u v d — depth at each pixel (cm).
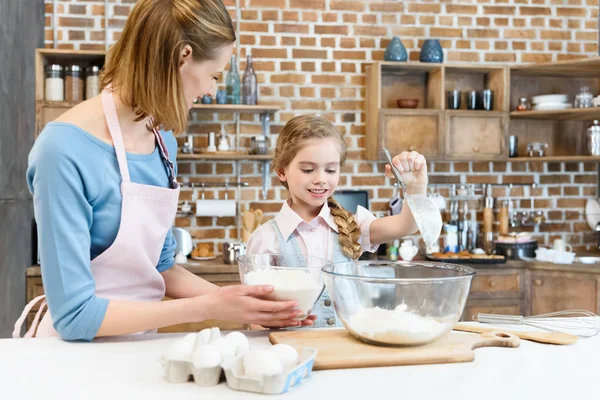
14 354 109
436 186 396
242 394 90
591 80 405
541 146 381
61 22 364
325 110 385
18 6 300
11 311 286
